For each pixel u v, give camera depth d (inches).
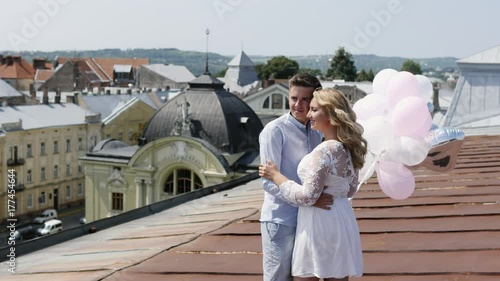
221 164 2431.1
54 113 3789.4
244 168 2497.5
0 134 3304.6
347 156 329.7
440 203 652.7
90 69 7194.9
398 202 673.0
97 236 729.0
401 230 554.6
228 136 2544.3
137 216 850.8
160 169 2541.8
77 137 3836.1
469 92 1925.4
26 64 6013.8
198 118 2588.6
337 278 332.2
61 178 3774.6
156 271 482.9
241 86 6171.3
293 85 349.1
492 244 494.0
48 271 530.9
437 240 517.7
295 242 339.3
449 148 473.1
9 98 3806.6
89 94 4419.3
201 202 964.6
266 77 7583.7
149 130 2672.2
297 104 348.8
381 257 482.0
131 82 7554.1
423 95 471.8
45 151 3639.3
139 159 2573.8
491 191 706.2
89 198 2719.0
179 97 2684.5
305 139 352.5
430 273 438.6
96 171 2687.0
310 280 336.2
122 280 469.7
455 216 595.2
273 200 345.1
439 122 2559.1
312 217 331.9
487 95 1909.4
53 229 3302.2
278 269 343.9
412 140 437.7
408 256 479.8
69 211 3777.1
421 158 439.8
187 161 2485.2
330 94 328.8
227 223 633.0
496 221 568.7
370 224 588.7
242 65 6653.5
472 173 842.2
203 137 2561.5
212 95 2640.3
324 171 323.6
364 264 466.0
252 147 2618.1
